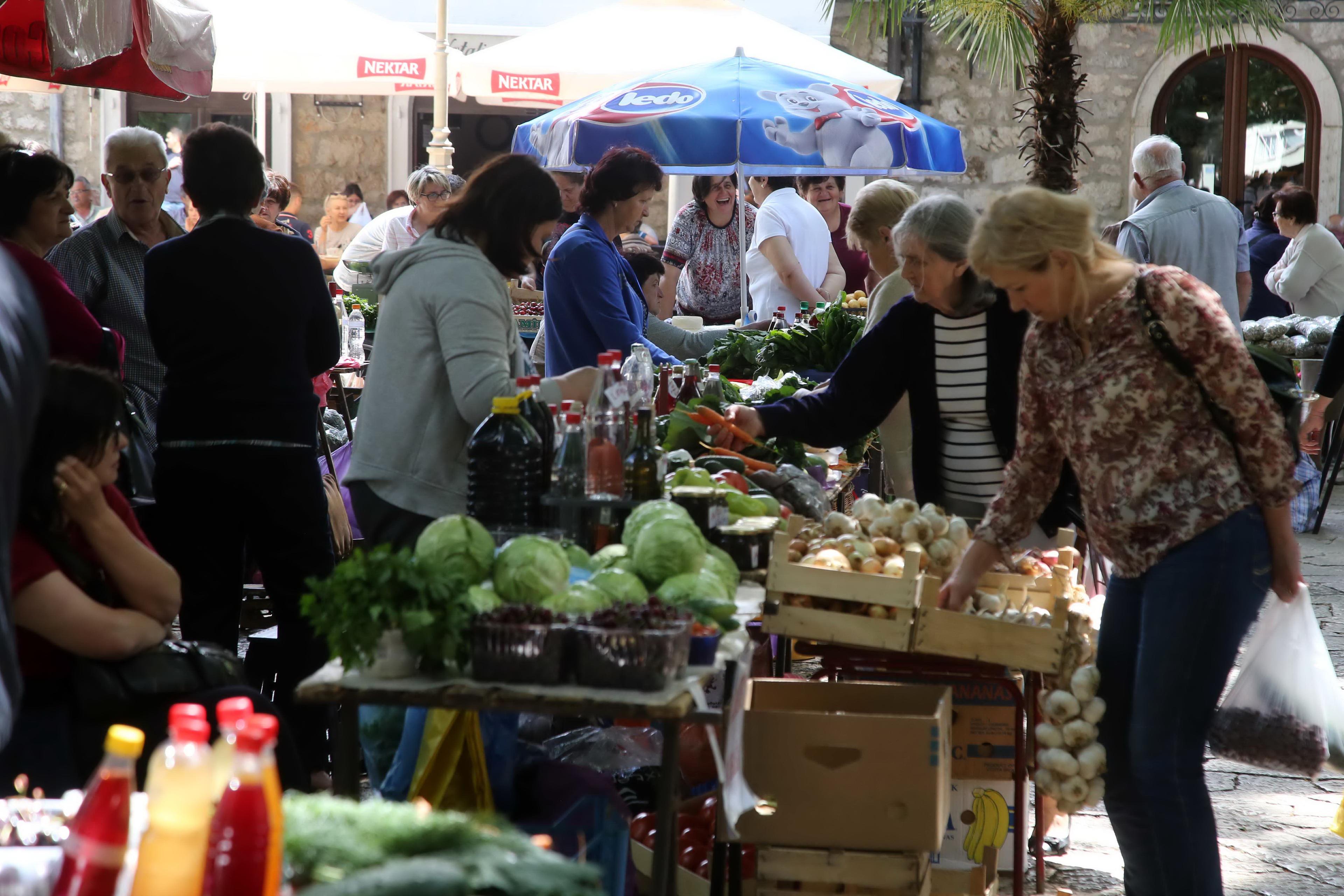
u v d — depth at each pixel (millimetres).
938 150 13133
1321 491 16188
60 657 5406
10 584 3709
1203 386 5418
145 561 5566
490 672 4645
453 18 23203
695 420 7867
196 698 5438
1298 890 7035
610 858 5535
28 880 3396
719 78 12891
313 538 7551
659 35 18234
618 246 15164
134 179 8859
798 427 7609
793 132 12359
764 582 6387
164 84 11281
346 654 4637
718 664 5023
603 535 6109
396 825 3387
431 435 6727
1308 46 25953
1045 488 6184
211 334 7227
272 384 7336
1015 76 18406
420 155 28047
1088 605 7133
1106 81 26406
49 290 7414
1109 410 5516
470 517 5754
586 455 6145
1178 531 5484
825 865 5734
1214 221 14031
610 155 9562
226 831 2949
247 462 7281
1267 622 6336
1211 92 26391
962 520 6902
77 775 5254
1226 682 5648
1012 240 5430
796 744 5727
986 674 6539
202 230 7309
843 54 18297
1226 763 9117
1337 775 8883
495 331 6660
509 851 3377
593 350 9508
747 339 11961
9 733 3580
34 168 8062
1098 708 5914
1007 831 6914
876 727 5688
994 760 6879
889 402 7578
